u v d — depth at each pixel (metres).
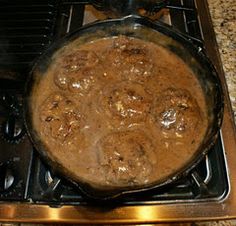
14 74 0.50
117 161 0.45
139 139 0.47
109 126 0.50
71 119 0.49
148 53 0.56
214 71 0.50
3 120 0.53
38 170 0.49
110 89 0.52
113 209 0.46
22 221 0.45
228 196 0.47
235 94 0.58
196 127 0.49
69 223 0.46
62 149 0.48
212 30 0.63
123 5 0.58
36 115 0.49
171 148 0.48
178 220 0.45
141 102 0.50
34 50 0.60
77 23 0.64
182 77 0.54
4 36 0.61
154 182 0.43
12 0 0.66
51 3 0.65
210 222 0.49
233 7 0.69
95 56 0.55
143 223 0.46
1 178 0.48
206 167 0.50
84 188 0.40
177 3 0.67
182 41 0.54
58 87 0.53
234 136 0.52
